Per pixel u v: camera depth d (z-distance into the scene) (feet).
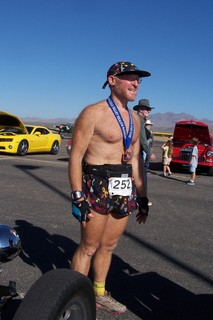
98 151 10.43
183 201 28.78
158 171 48.93
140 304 11.99
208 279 14.11
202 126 47.55
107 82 10.80
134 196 10.94
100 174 10.36
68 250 16.26
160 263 15.42
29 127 62.28
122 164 10.61
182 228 20.89
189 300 12.42
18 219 20.71
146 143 20.80
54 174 38.78
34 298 6.65
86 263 10.88
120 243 17.60
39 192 28.76
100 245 11.23
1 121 58.54
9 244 7.27
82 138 10.30
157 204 27.12
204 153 46.37
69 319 7.34
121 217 10.98
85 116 10.28
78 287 7.11
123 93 10.41
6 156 55.01
